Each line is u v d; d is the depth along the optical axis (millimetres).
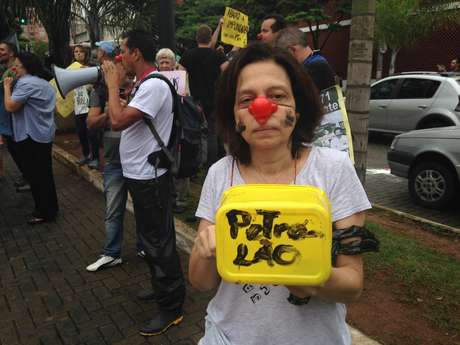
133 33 2715
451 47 15750
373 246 1059
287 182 1190
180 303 2721
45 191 4578
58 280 3402
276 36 3326
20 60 4184
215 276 1210
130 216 4777
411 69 17328
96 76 3199
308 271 893
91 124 3297
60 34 8789
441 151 4965
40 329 2764
